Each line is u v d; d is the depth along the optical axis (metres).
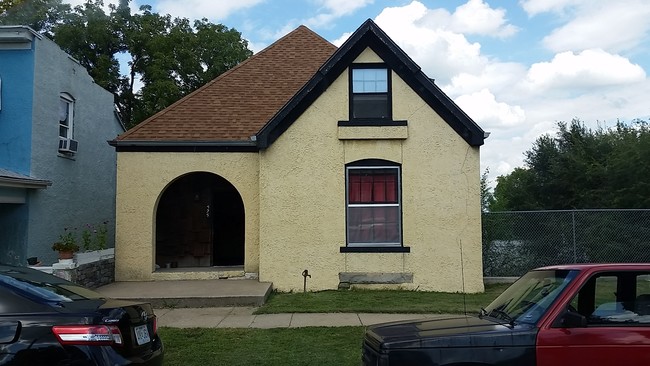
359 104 13.43
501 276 14.67
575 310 4.92
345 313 10.66
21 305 4.93
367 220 13.37
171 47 27.91
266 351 8.02
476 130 13.14
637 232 14.40
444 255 13.07
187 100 15.30
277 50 17.27
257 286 12.59
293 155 13.30
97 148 17.91
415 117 13.29
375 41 13.33
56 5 28.61
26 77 13.88
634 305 4.97
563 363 4.72
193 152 14.19
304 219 13.21
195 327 9.56
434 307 11.00
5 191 12.92
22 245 13.67
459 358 4.81
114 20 28.97
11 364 4.63
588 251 14.51
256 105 15.30
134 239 13.96
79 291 5.74
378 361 5.00
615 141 23.02
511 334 4.83
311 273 13.13
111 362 4.87
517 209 26.09
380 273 13.12
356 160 13.25
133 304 5.66
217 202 15.84
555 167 23.89
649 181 19.45
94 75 28.09
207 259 15.45
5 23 27.55
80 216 16.59
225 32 29.44
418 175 13.22
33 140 13.88
